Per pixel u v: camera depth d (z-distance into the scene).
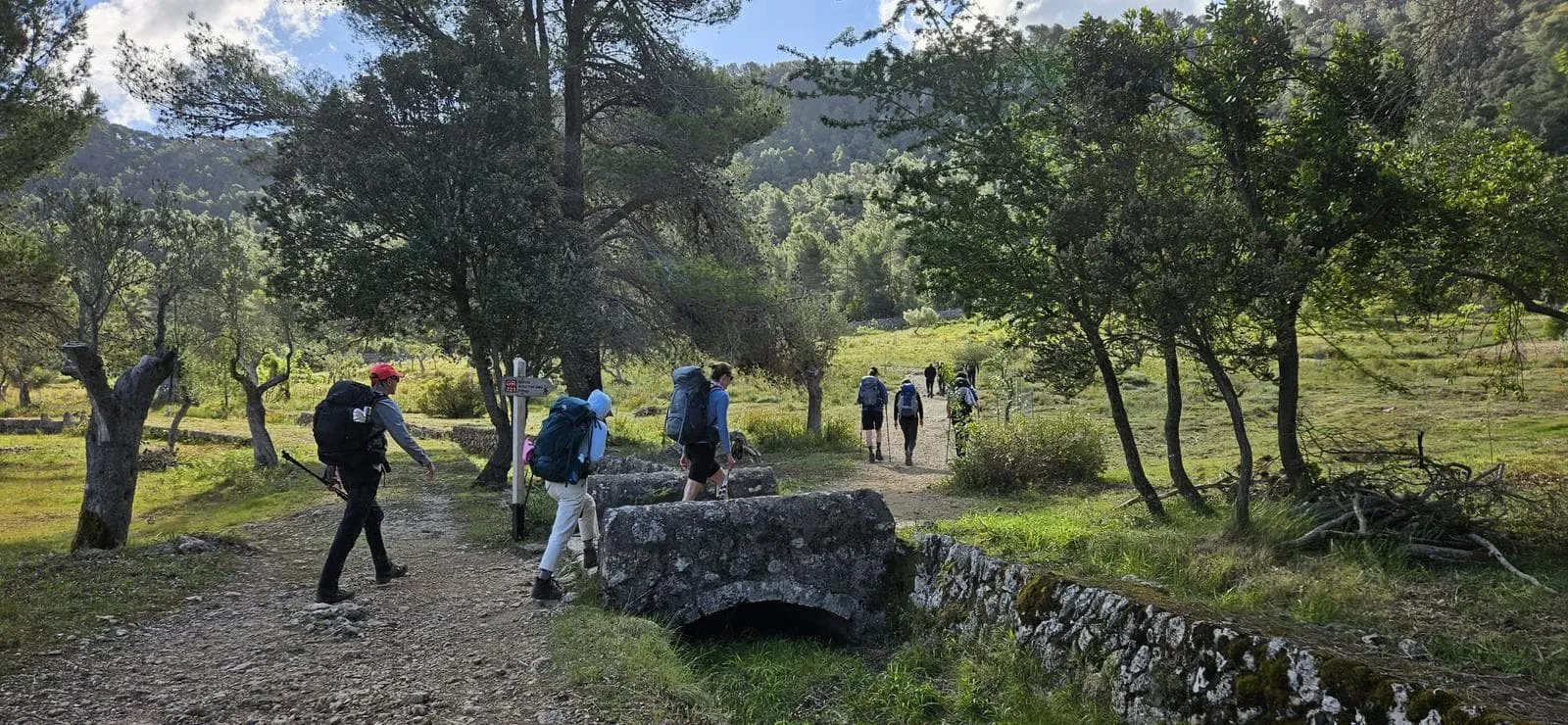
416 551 8.43
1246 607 4.98
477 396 33.75
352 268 13.77
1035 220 7.75
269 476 17.17
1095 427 12.40
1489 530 6.02
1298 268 6.16
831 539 6.66
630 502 8.02
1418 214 6.80
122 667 4.71
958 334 54.88
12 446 26.81
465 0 15.82
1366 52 7.35
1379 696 3.56
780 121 18.33
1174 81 7.84
